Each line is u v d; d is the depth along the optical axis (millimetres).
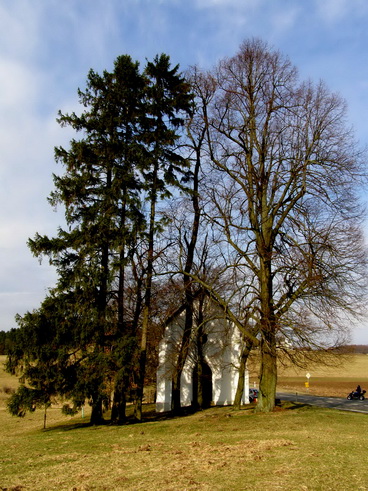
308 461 10289
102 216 21828
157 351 32469
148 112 24031
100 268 22000
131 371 20781
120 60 23344
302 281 19125
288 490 7801
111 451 13109
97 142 23203
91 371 20297
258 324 20047
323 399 38562
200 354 29641
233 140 22531
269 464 10094
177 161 24516
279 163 21625
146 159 22719
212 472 9438
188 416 24719
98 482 8953
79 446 14602
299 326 19297
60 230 22109
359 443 12953
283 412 21188
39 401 20484
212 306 28281
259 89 22094
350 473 9047
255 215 21594
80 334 20547
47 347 20297
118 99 23266
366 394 45656
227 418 20344
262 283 21031
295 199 20656
